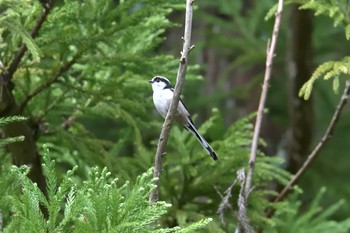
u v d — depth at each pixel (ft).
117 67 30.25
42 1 25.21
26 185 17.44
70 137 28.66
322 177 57.47
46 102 28.60
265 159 31.68
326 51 62.23
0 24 22.44
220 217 25.44
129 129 32.78
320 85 61.52
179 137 32.22
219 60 66.80
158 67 28.91
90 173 17.69
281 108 65.10
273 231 30.91
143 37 30.30
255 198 30.22
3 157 29.78
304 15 48.08
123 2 26.81
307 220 42.19
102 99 28.45
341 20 29.60
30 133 27.43
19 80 28.32
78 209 16.94
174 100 20.67
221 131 33.55
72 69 28.48
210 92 66.13
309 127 50.19
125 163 29.63
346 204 56.59
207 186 30.66
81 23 26.89
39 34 26.58
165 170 31.07
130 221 16.53
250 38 62.85
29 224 16.93
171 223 30.22
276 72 65.21
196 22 69.21
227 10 64.08
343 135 63.05
